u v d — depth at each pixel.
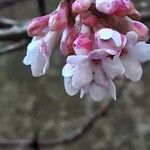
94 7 0.16
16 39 0.38
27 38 0.38
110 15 0.16
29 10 0.73
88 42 0.15
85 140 0.86
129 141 0.86
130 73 0.16
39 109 0.88
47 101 0.88
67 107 0.87
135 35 0.16
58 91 0.88
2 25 0.40
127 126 0.86
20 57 0.88
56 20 0.16
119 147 0.86
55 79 0.87
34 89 0.88
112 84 0.16
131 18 0.16
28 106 0.87
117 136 0.86
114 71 0.16
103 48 0.15
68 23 0.16
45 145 0.49
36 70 0.17
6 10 0.72
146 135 0.86
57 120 0.87
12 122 0.86
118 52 0.15
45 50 0.17
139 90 0.86
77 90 0.16
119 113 0.86
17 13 0.73
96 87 0.16
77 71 0.16
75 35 0.16
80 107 0.87
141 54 0.16
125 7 0.16
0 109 0.87
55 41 0.17
